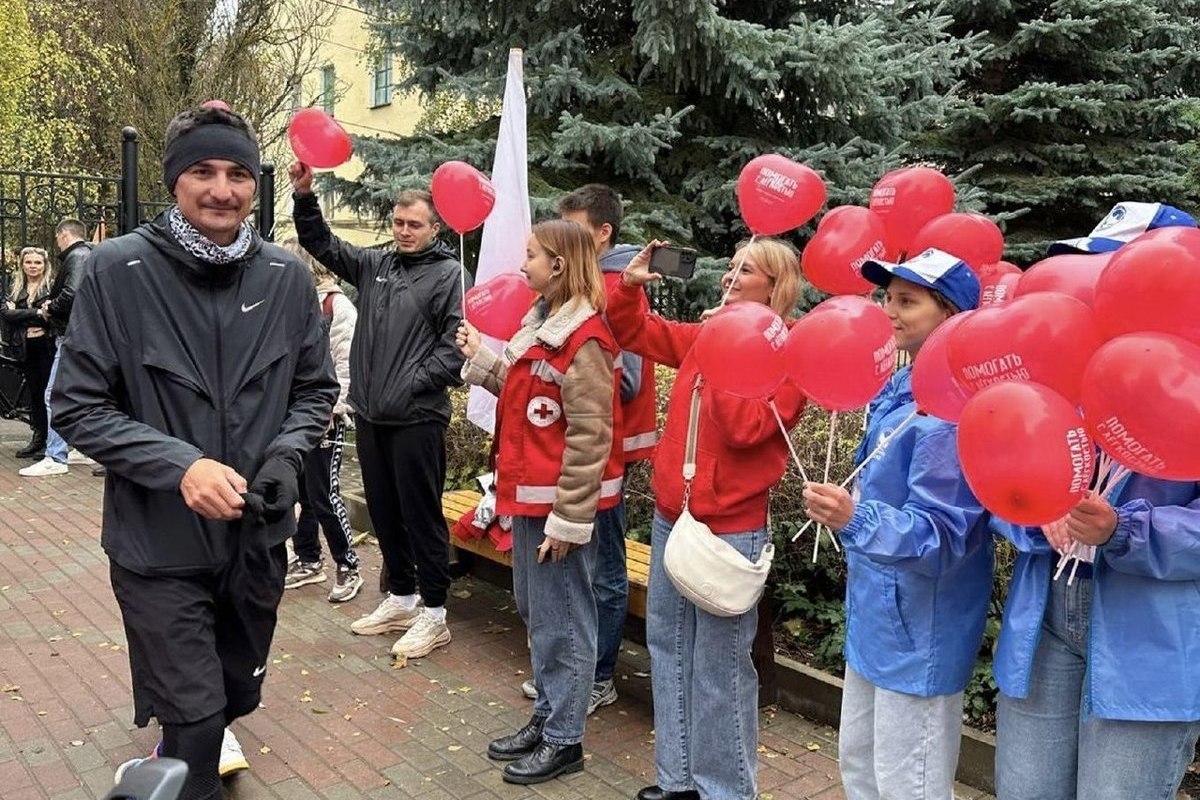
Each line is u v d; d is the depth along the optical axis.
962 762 3.23
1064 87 10.43
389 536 4.46
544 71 8.47
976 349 1.82
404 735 3.55
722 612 2.61
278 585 2.72
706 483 2.71
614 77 8.54
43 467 7.91
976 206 9.34
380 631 4.55
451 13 8.70
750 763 2.80
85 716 3.62
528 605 3.24
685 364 2.94
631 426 3.58
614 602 3.72
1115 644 1.89
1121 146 10.94
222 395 2.52
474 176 3.81
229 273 2.53
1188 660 1.85
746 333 2.25
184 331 2.47
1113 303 1.73
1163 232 1.74
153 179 13.68
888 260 3.02
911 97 9.23
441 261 4.19
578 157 8.79
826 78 8.18
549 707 3.34
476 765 3.34
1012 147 10.89
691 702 2.88
